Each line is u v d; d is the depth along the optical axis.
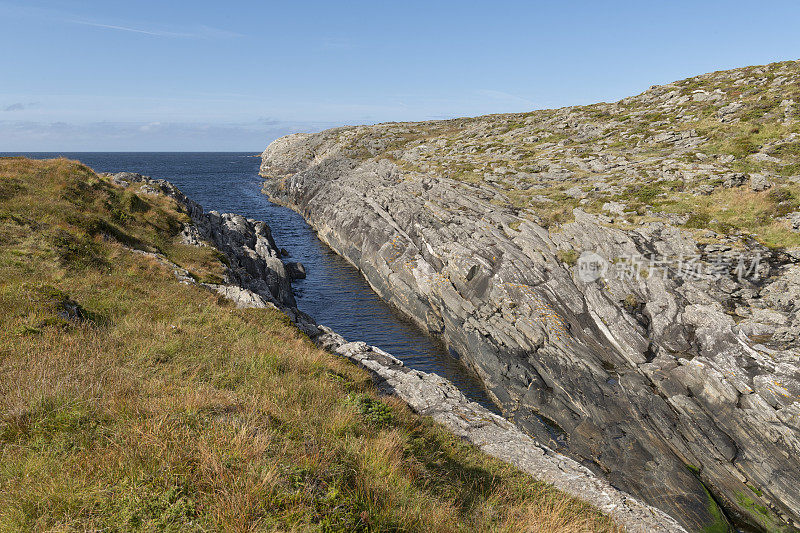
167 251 25.66
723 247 28.20
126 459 5.73
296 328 16.75
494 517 7.21
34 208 22.28
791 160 36.22
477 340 27.73
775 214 30.41
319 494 5.66
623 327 24.52
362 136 102.50
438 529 6.10
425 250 38.56
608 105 72.81
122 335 11.13
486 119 102.94
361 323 34.84
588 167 48.53
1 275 13.73
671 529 8.78
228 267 27.00
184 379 9.08
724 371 19.69
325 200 68.69
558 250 32.25
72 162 33.19
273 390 9.35
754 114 47.09
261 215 76.88
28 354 8.42
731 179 35.44
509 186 48.41
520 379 24.20
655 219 33.09
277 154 141.75
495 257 32.75
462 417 12.78
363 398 10.47
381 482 6.68
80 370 8.14
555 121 71.94
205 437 6.37
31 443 5.91
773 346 20.20
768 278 24.97
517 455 11.19
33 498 4.86
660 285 26.17
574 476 10.54
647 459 18.47
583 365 23.61
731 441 18.14
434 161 64.56
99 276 16.56
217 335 12.86
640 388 21.19
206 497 5.21
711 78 64.25
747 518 16.52
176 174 145.25
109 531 4.59
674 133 50.50
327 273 47.34
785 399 17.58
